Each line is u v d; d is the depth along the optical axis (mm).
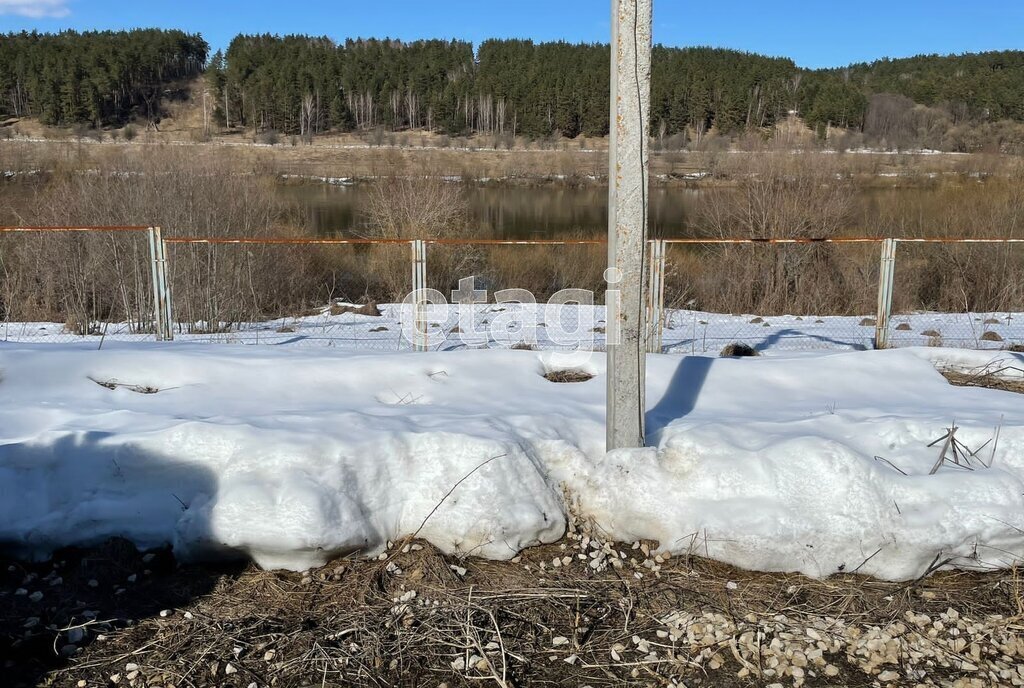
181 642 3451
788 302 12875
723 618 3629
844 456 4020
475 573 3943
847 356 5977
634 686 3236
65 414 4625
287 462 4047
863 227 15531
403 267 13867
